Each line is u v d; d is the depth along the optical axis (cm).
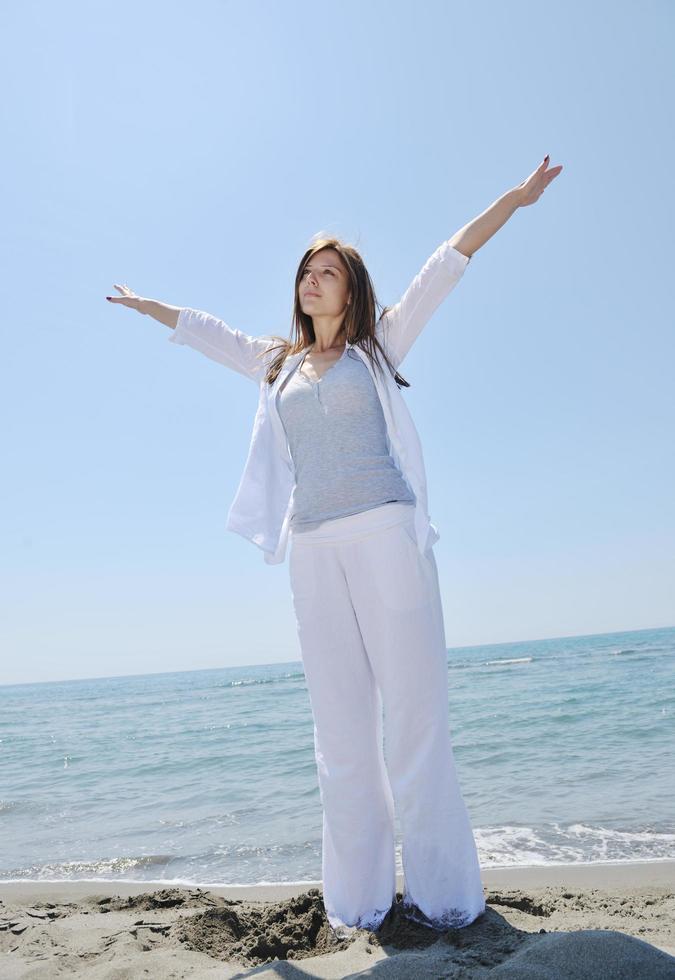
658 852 399
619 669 2769
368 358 240
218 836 546
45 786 929
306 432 238
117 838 566
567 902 267
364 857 228
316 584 234
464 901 216
